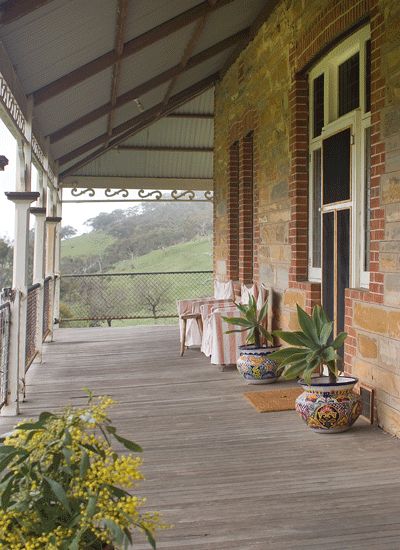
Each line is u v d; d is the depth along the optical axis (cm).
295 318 668
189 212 3662
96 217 3709
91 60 648
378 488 353
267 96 771
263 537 296
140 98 980
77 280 2152
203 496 347
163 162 1398
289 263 693
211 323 740
